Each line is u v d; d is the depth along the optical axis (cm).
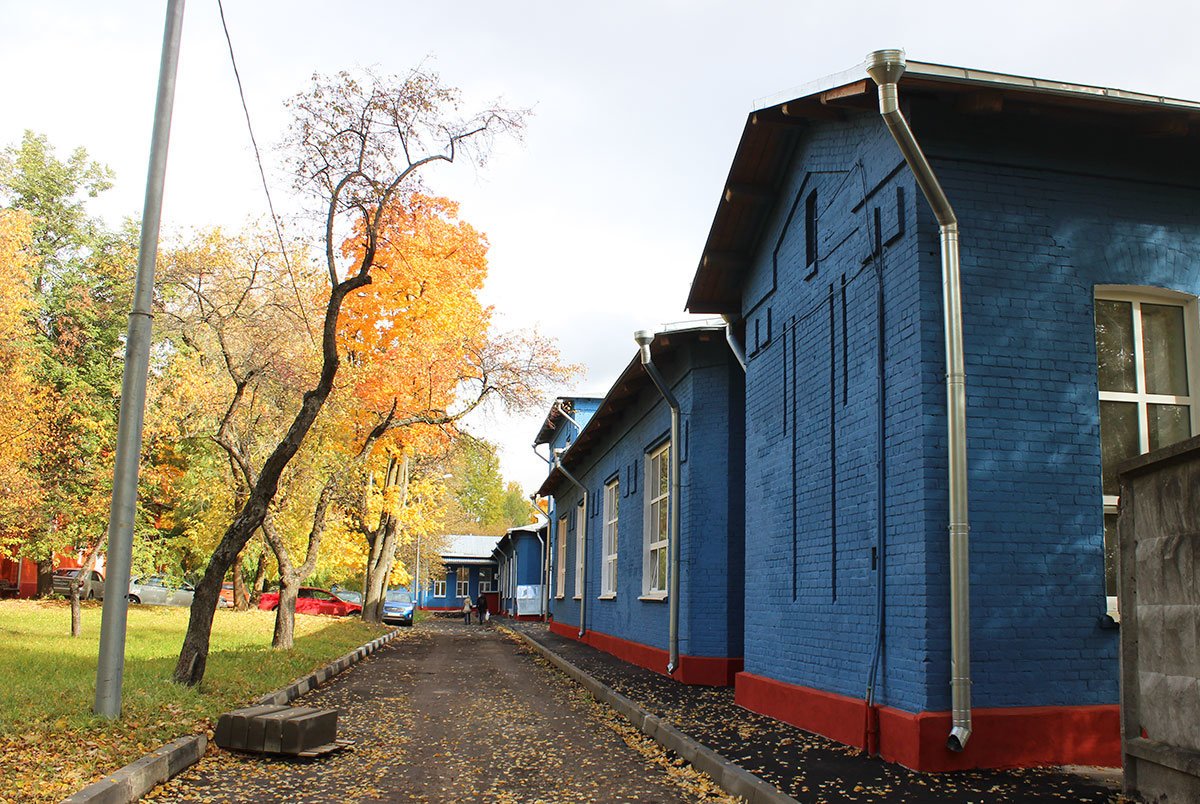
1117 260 845
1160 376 871
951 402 766
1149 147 870
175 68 976
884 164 872
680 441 1523
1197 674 557
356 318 2070
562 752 912
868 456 886
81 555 2520
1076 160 849
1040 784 686
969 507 773
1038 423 799
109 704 875
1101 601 783
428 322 2108
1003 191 830
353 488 2634
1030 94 782
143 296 943
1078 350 820
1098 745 751
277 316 1755
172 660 1441
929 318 797
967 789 674
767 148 1102
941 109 827
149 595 3688
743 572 1430
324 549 3225
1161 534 596
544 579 4291
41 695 961
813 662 986
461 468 3756
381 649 2381
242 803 689
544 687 1516
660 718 1038
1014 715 745
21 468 2005
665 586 1688
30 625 2073
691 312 1344
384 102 1273
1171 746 580
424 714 1172
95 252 3528
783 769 752
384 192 1292
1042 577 776
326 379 1252
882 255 874
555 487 3291
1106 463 842
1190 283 861
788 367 1114
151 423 2031
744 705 1152
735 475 1448
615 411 2108
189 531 3216
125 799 652
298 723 849
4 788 606
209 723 930
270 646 1889
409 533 3894
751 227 1225
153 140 962
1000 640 760
